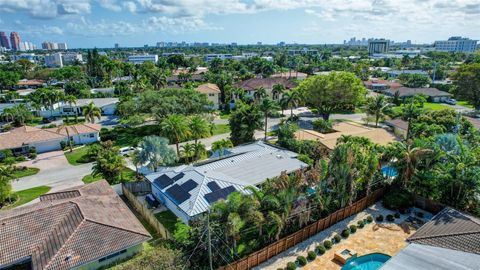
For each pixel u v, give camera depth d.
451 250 24.34
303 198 30.70
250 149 49.88
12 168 48.69
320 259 28.16
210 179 36.72
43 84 141.75
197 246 25.33
